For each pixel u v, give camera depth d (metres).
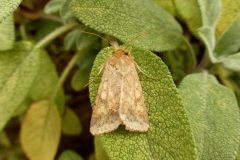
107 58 0.09
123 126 0.09
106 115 0.09
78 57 0.13
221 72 0.13
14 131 0.16
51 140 0.13
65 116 0.14
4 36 0.11
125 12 0.10
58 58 0.15
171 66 0.12
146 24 0.10
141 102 0.09
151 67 0.09
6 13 0.08
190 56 0.12
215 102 0.10
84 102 0.15
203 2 0.11
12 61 0.11
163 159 0.08
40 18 0.15
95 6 0.10
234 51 0.11
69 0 0.11
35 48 0.11
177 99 0.08
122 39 0.10
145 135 0.09
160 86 0.09
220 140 0.09
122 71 0.09
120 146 0.09
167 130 0.08
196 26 0.12
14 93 0.11
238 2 0.11
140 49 0.09
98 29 0.10
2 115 0.11
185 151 0.08
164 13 0.11
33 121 0.13
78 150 0.15
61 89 0.13
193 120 0.09
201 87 0.10
